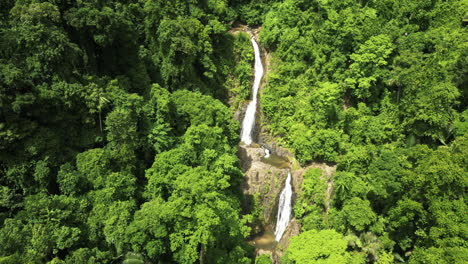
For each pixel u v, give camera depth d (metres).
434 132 42.53
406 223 36.81
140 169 44.97
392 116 50.38
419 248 34.25
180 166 39.84
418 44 51.50
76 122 43.22
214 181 36.16
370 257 37.59
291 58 62.00
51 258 33.94
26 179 38.75
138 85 52.72
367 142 50.19
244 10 75.88
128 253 34.44
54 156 39.97
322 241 35.12
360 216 38.38
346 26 53.84
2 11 43.06
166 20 54.25
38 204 34.88
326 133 50.47
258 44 69.62
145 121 46.38
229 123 51.81
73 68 43.66
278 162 55.47
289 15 62.81
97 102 42.81
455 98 44.25
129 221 36.56
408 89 46.88
